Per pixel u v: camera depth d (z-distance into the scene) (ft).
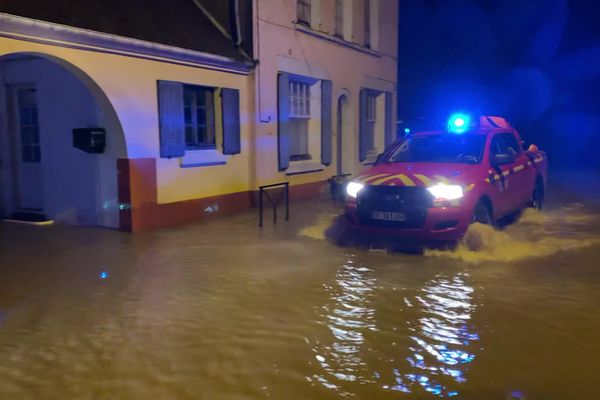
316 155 43.14
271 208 36.42
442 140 26.45
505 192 25.85
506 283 18.53
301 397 11.01
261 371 12.17
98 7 26.71
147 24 28.81
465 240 22.68
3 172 31.99
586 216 31.50
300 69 39.78
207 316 15.70
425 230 21.83
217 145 33.60
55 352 13.33
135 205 27.73
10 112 31.53
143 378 11.89
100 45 24.88
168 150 29.25
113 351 13.34
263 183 36.68
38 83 29.91
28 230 28.50
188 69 30.50
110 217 28.89
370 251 23.40
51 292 18.15
